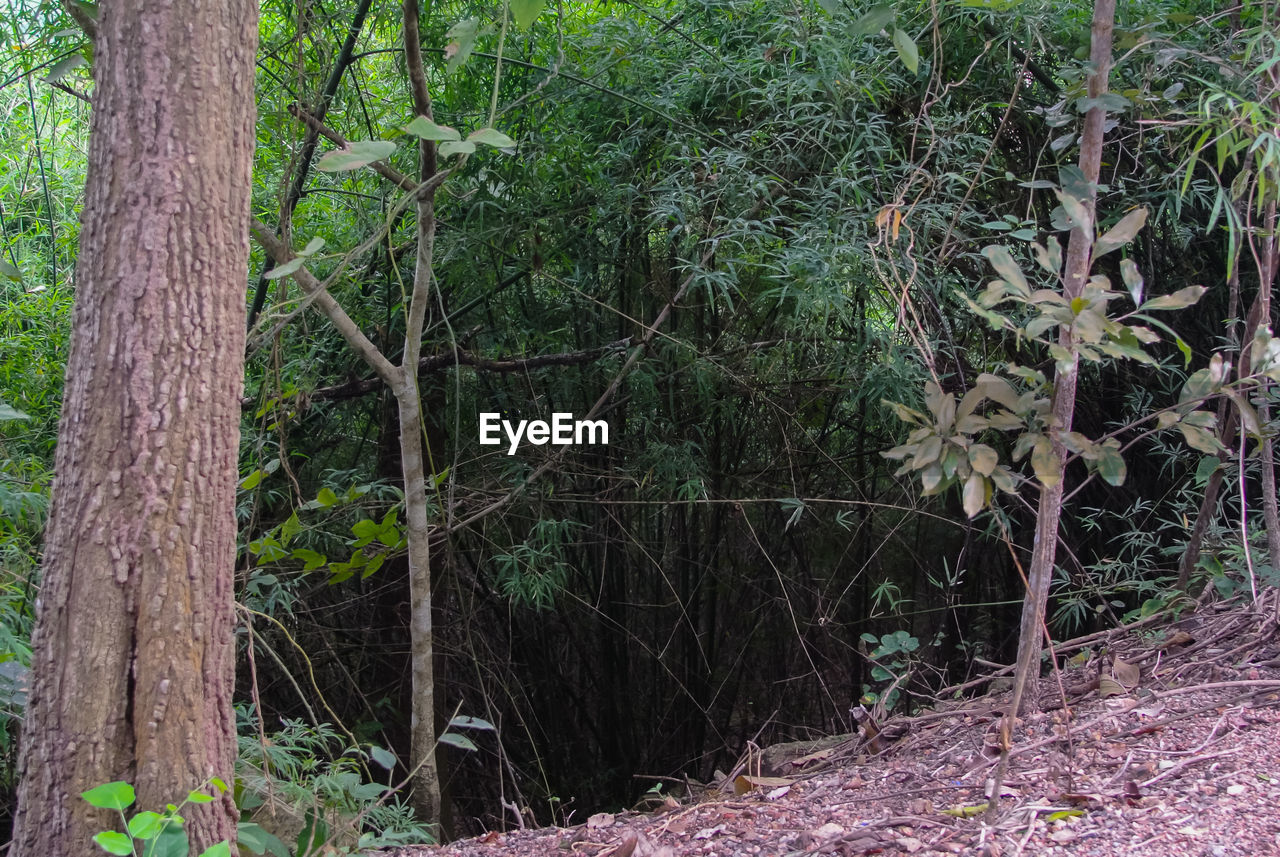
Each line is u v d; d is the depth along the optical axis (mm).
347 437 4859
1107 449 1767
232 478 1508
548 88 4027
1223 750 2057
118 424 1385
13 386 3744
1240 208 3135
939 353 3777
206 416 1450
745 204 3730
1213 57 2680
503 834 2529
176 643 1422
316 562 2859
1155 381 4227
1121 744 2227
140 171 1393
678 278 4395
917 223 3484
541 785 5566
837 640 5379
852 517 5008
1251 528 3436
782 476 5008
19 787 1423
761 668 6105
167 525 1408
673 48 4047
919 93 3848
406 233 4020
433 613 4727
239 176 1501
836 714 5469
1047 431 1829
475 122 4016
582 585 5438
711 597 5809
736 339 4426
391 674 4973
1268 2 2859
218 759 1501
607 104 4051
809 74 3588
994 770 2250
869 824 2018
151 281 1392
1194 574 3375
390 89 4367
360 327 4375
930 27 3654
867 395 3863
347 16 3678
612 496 4820
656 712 5961
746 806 2414
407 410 2484
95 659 1379
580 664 5891
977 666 5219
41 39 3723
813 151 3795
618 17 4324
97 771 1381
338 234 4305
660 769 5965
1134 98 2629
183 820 1335
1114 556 4531
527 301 4617
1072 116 2746
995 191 4094
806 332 4047
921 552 5504
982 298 1656
